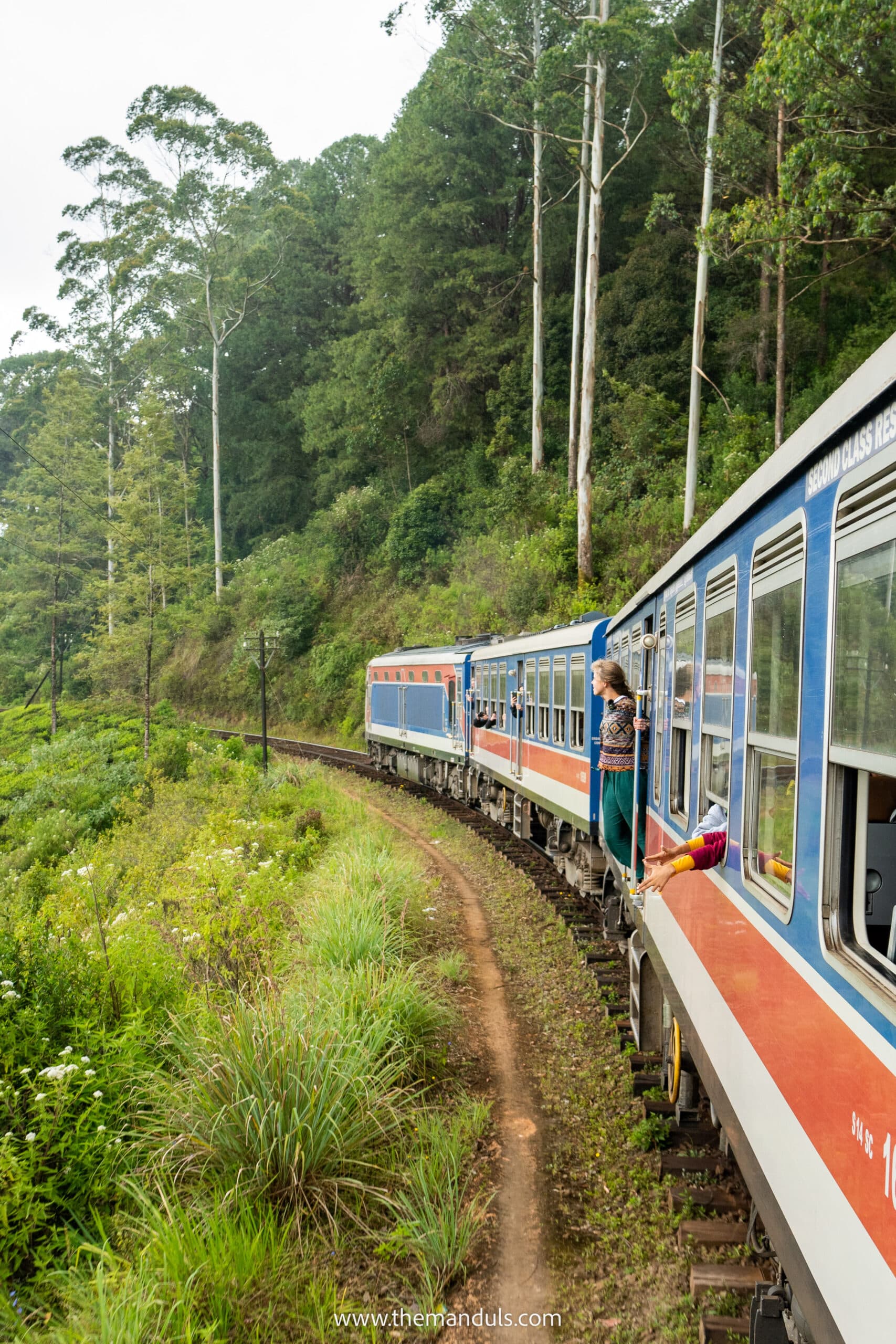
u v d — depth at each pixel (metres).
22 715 41.34
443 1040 6.69
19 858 15.98
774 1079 2.75
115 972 6.33
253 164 44.84
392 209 36.50
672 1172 4.93
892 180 21.70
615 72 27.23
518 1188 5.06
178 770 22.11
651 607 6.12
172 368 51.16
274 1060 5.02
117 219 47.19
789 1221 2.54
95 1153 4.76
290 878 11.18
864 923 2.15
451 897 11.46
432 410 37.84
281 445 51.97
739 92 20.12
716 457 25.22
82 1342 3.47
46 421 54.03
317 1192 4.68
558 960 8.73
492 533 31.94
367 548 40.72
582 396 26.95
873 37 13.46
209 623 47.31
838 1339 2.10
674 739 4.96
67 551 37.25
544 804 12.24
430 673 22.31
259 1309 3.92
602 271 34.94
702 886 4.03
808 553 2.51
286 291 51.03
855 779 2.21
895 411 1.89
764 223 16.22
